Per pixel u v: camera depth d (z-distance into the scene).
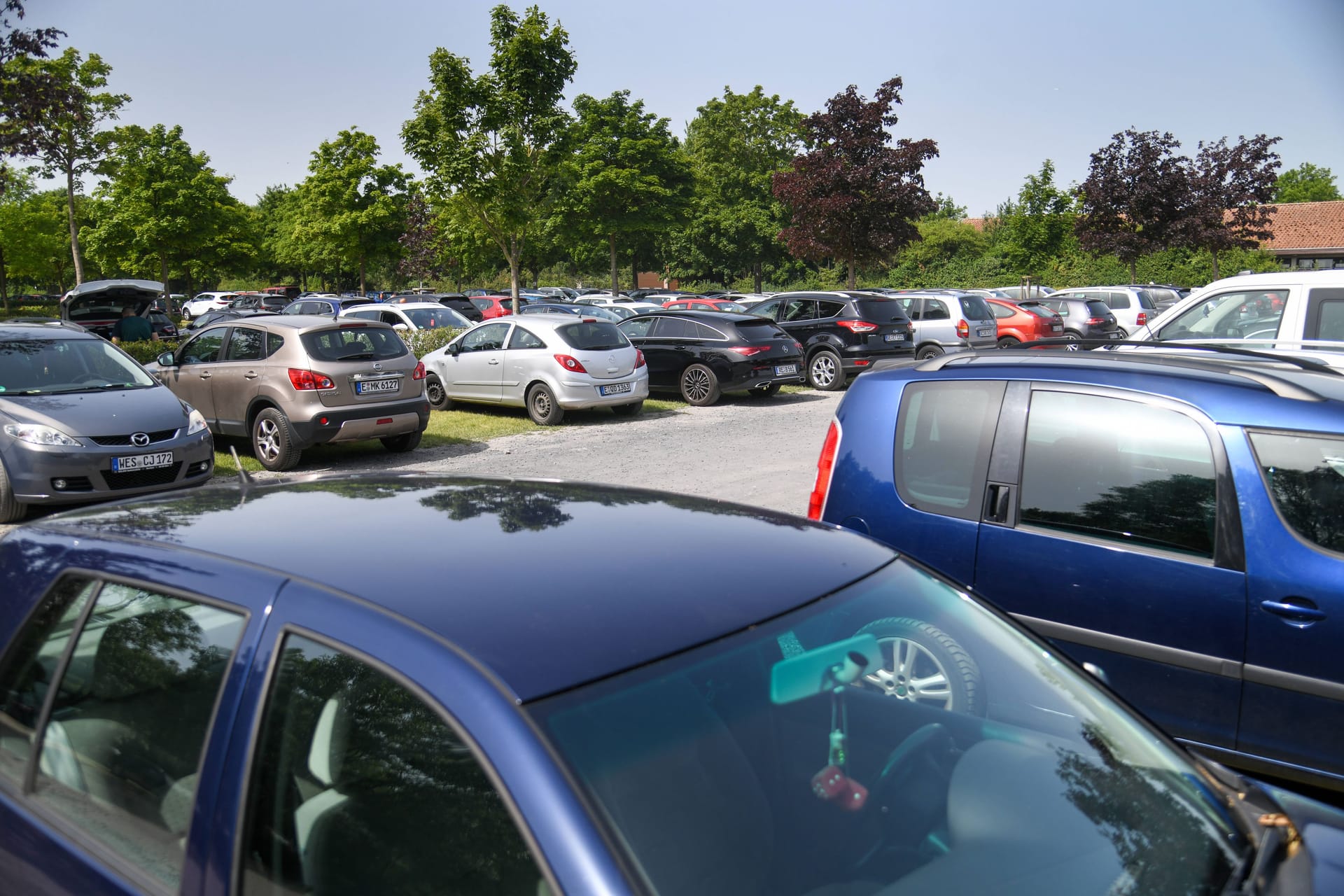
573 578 1.84
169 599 1.96
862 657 1.88
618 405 15.20
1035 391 4.05
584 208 39.38
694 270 57.25
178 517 2.30
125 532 2.24
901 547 4.28
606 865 1.36
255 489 2.58
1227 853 1.75
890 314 18.41
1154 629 3.62
